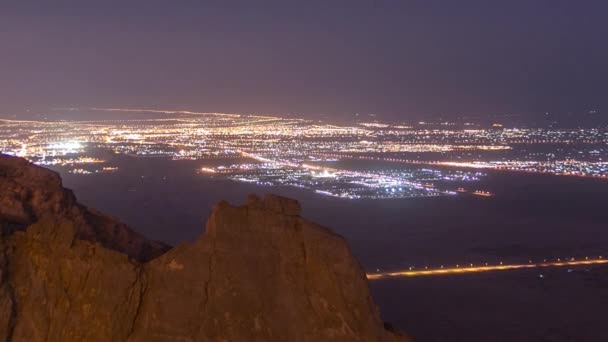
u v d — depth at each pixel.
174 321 8.75
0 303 8.62
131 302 8.80
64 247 9.03
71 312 8.73
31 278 8.96
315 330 8.87
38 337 8.67
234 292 8.93
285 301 8.98
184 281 8.96
